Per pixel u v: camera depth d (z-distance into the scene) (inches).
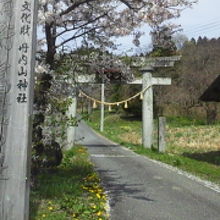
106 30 292.7
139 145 799.1
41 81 266.5
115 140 982.4
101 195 283.4
